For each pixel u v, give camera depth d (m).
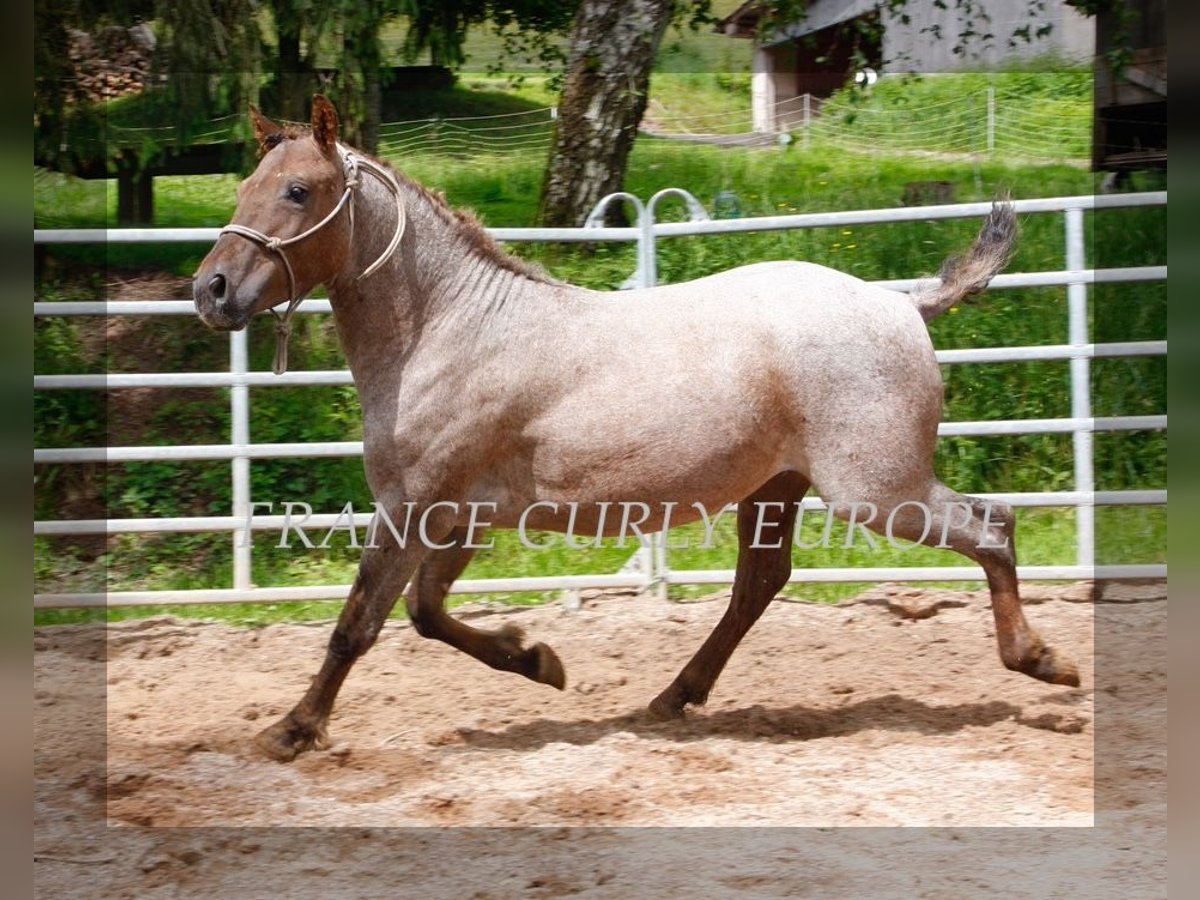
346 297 4.68
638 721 5.13
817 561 7.27
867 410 4.55
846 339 4.57
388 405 4.64
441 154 15.02
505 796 4.32
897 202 11.27
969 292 4.89
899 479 4.60
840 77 18.09
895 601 6.71
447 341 4.63
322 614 6.97
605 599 6.91
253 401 8.63
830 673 5.76
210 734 5.10
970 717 5.10
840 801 4.22
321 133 4.53
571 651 6.20
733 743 4.80
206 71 9.48
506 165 14.53
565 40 15.68
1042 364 8.46
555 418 4.60
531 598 7.01
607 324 4.67
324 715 4.77
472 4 12.84
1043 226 9.91
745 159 14.38
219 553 7.78
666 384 4.57
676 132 17.80
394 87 16.84
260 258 4.45
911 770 4.50
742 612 5.10
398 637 6.45
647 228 6.80
